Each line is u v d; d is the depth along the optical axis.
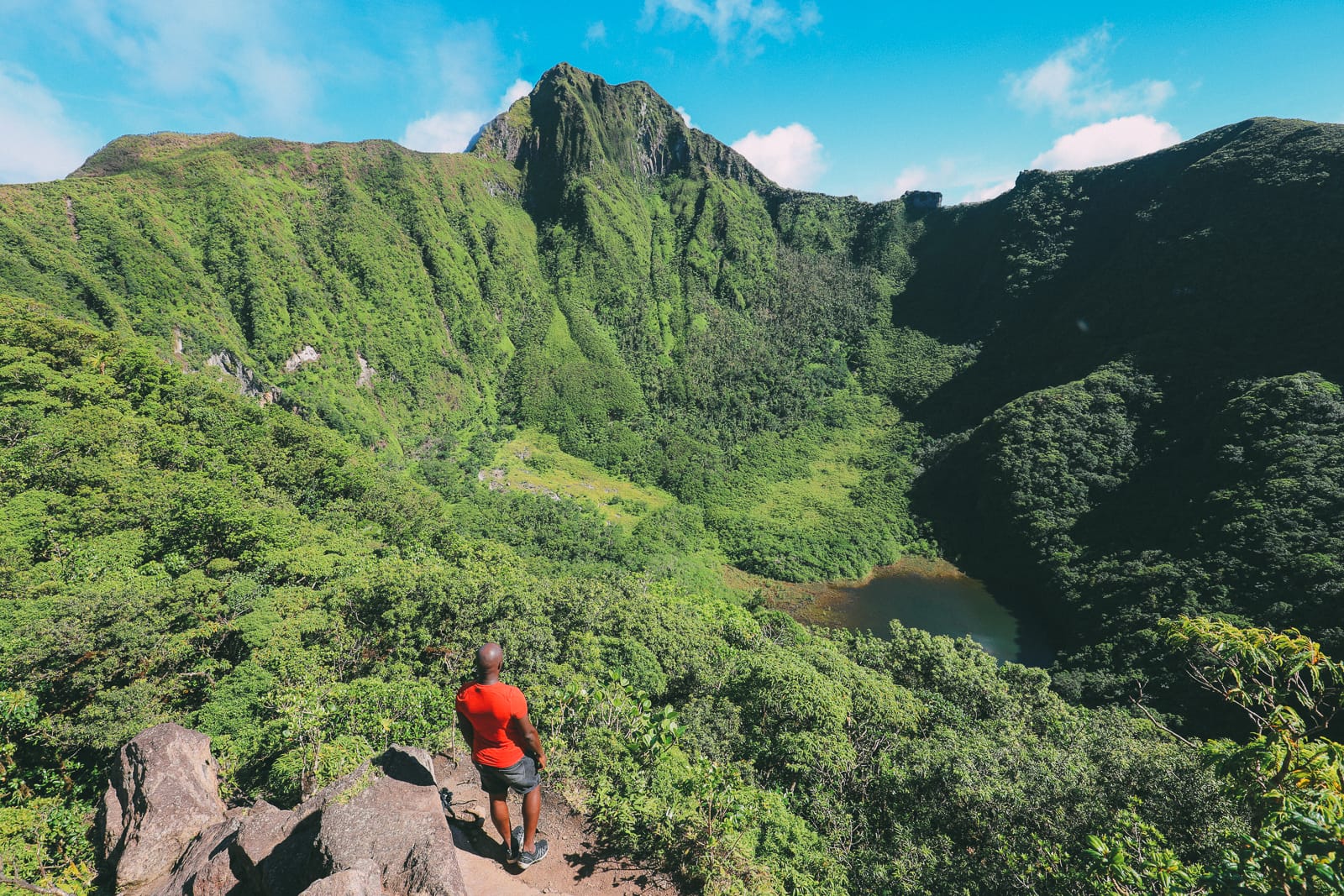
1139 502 86.94
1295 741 5.82
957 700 34.44
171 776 8.46
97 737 17.58
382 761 6.16
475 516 93.44
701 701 26.67
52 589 25.48
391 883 4.80
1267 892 4.72
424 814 5.54
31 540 30.09
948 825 17.75
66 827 11.46
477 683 5.67
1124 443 94.44
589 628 33.75
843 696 25.31
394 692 18.25
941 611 86.12
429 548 53.69
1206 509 73.62
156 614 23.00
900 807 18.94
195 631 23.77
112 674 20.45
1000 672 39.22
